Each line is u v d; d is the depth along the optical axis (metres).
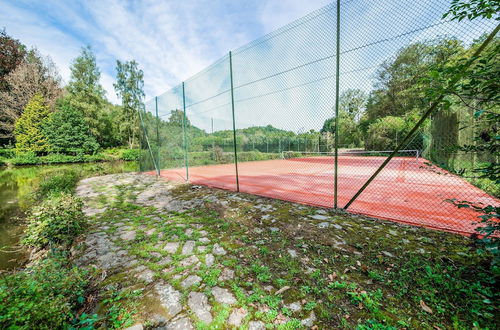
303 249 2.33
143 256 2.38
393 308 1.48
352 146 14.03
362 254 2.17
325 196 4.55
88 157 21.91
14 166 17.33
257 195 4.71
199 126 14.07
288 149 15.28
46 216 3.12
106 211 4.16
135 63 29.97
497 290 1.55
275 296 1.65
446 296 1.54
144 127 10.07
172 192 5.64
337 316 1.45
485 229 1.33
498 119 1.35
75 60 26.83
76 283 1.81
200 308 1.57
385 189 5.22
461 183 5.67
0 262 2.97
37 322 1.19
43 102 21.53
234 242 2.61
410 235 2.52
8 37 22.92
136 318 1.50
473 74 1.31
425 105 2.33
